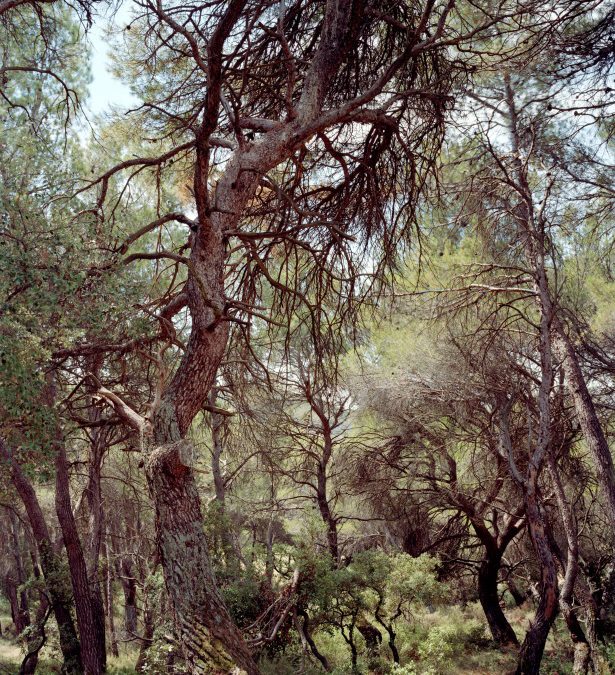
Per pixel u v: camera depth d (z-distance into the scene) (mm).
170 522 6074
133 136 9680
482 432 14438
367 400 15391
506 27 9852
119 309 5992
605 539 15148
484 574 16219
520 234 12516
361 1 7715
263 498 19281
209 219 6512
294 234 8508
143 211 10812
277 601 10594
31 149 6188
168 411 6328
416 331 15062
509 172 12320
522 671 10617
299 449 16688
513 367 12508
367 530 19469
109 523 19547
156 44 8828
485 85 11508
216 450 15367
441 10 8953
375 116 8039
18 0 7242
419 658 11422
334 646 12961
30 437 6047
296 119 7395
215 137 9133
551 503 14594
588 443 11180
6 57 9062
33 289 5406
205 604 5914
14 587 28203
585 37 8406
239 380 10625
